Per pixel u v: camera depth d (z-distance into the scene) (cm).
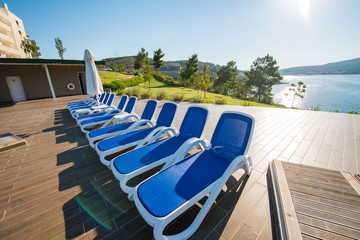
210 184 175
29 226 178
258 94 4072
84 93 1481
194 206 198
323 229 150
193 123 303
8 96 1156
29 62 959
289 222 157
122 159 240
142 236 163
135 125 376
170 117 363
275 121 573
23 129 516
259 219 179
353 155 325
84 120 489
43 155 340
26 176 268
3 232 171
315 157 318
